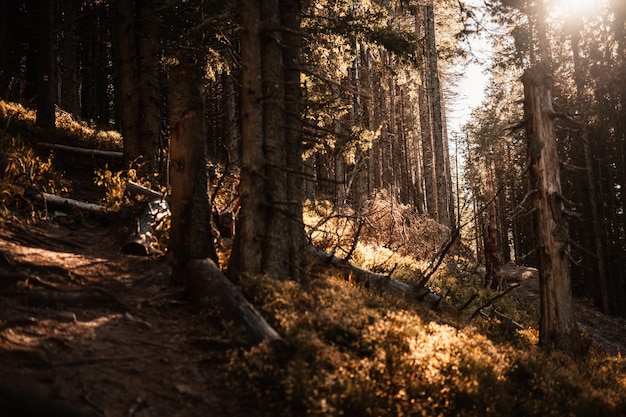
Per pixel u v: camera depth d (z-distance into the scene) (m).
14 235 7.57
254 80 7.60
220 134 25.91
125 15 12.74
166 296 6.85
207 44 14.23
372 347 6.21
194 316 6.43
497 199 41.38
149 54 12.82
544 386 7.23
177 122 7.71
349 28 12.96
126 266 7.66
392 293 9.66
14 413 4.02
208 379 5.34
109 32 27.59
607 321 22.83
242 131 7.68
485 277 17.16
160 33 17.16
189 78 7.76
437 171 21.75
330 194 29.00
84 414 4.36
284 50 8.47
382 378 5.52
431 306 9.95
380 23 13.19
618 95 26.48
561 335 9.80
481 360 6.74
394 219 15.82
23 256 6.95
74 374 4.92
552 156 10.04
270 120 7.72
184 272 7.32
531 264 37.47
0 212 8.09
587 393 7.69
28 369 4.79
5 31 22.84
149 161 12.50
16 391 4.13
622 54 25.84
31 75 24.08
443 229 17.22
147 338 5.89
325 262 9.46
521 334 10.88
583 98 26.64
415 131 42.78
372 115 26.14
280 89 7.86
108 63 30.38
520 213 10.16
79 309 6.16
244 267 7.41
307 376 5.10
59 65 26.42
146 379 5.16
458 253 18.50
